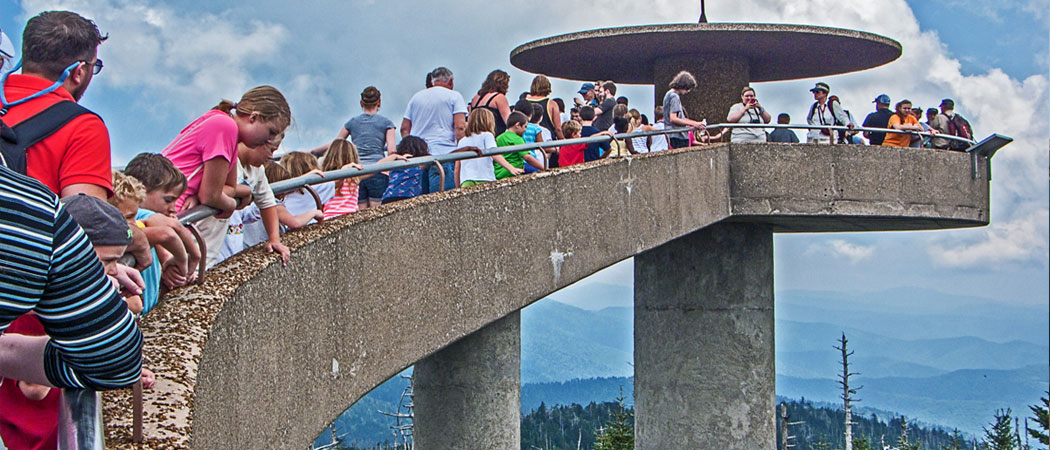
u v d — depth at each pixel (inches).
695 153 529.7
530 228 359.9
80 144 133.6
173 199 181.0
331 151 313.0
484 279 326.6
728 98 671.8
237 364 171.5
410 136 375.9
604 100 552.7
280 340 198.5
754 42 649.6
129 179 156.6
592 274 406.0
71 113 134.0
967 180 649.0
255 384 182.1
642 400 691.4
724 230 669.3
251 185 209.2
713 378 665.0
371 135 415.8
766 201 591.2
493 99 446.6
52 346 102.7
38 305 98.9
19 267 95.0
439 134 411.5
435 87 416.8
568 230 387.5
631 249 442.0
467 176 390.0
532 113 451.5
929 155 628.1
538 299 363.6
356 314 245.1
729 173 588.4
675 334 676.7
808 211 596.1
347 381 239.5
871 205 607.2
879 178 610.2
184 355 144.9
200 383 144.8
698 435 666.2
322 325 225.1
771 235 679.7
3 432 119.5
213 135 197.8
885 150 612.4
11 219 95.0
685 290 675.4
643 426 689.6
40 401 122.9
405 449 819.4
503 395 518.3
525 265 354.9
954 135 681.6
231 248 262.4
